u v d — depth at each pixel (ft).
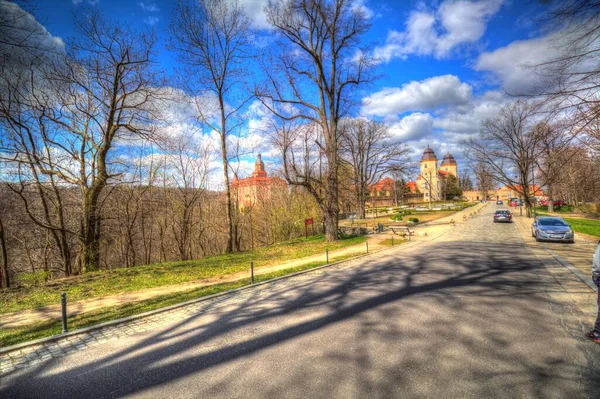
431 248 52.03
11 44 33.30
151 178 65.92
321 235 87.86
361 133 136.67
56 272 62.85
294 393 11.71
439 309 20.68
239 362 14.37
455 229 86.33
